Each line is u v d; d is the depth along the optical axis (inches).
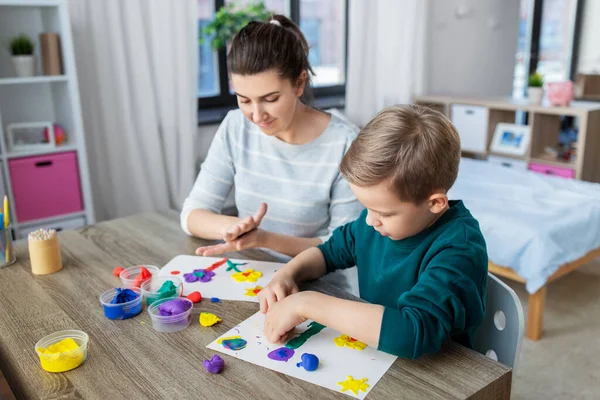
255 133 52.5
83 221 102.9
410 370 30.8
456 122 146.4
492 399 30.0
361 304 32.9
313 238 48.6
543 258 78.9
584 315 90.2
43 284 42.8
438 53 157.9
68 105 100.0
